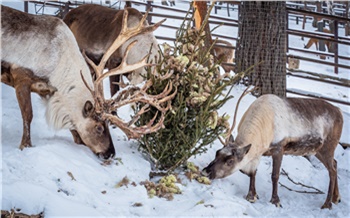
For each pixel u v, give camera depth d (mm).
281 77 11555
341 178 9992
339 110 8867
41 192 5867
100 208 6273
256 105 8312
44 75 7160
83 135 7367
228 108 10297
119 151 7891
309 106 8633
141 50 9086
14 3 15047
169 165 7926
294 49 16594
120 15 9641
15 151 6684
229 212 6910
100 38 9680
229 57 15492
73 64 7352
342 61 20312
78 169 6805
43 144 7172
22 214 5594
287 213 7688
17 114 8359
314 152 8680
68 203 5906
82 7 10258
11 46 6938
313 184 9344
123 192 6852
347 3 23531
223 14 22766
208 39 11406
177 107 7719
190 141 7797
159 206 6863
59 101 7328
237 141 8125
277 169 8172
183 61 7777
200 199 7332
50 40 7180
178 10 17078
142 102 7754
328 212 8109
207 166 8031
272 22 11453
